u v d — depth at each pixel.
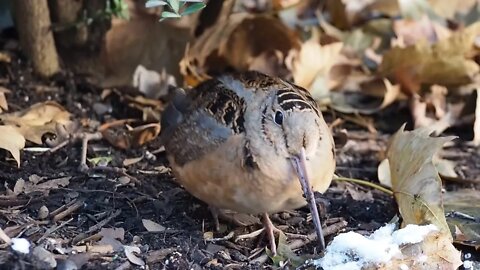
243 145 7.30
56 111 9.60
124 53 10.55
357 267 7.23
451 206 8.58
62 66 10.64
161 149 9.47
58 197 8.31
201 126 7.62
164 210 8.33
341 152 10.05
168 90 10.41
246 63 11.29
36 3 10.15
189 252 7.66
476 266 7.79
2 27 11.09
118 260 7.36
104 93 10.38
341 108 10.71
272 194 7.36
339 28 12.28
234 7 11.30
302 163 7.28
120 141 9.45
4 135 8.46
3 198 8.15
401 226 8.10
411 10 12.14
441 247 7.45
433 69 10.84
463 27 12.09
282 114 7.34
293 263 7.57
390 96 10.71
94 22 10.43
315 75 10.67
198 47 10.98
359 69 11.34
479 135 10.12
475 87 10.92
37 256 7.07
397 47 10.80
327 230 8.22
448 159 10.09
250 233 8.04
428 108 10.88
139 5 10.47
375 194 9.11
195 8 7.71
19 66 10.50
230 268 7.53
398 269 7.28
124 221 8.07
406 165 8.35
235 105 7.53
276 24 11.08
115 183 8.67
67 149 9.23
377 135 10.50
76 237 7.68
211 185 7.50
